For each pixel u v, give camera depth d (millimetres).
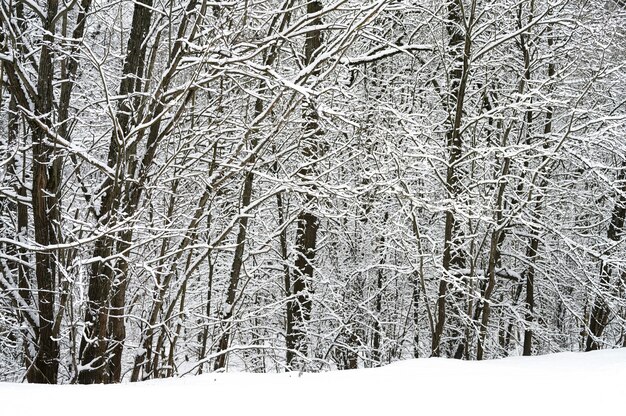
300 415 3062
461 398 3385
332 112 7242
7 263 8141
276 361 10562
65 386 3840
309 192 8195
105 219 7199
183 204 9617
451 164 9875
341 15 9680
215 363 9516
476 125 10688
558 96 11430
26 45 6832
